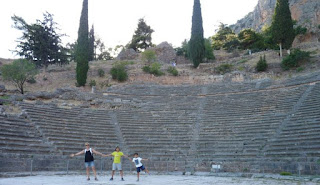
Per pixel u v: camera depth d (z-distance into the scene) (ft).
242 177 56.34
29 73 131.13
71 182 40.01
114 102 113.39
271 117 87.10
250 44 236.02
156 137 87.66
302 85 107.76
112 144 81.61
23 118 79.30
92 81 147.13
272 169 61.26
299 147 64.28
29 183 37.58
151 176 57.77
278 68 154.51
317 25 214.48
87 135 82.48
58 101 108.37
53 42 180.75
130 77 161.27
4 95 101.30
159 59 223.30
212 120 95.71
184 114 103.60
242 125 87.30
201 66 183.42
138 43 287.28
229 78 149.07
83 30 154.30
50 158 66.39
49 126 79.30
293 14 254.68
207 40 214.07
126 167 74.59
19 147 65.36
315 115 77.87
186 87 136.05
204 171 68.90
